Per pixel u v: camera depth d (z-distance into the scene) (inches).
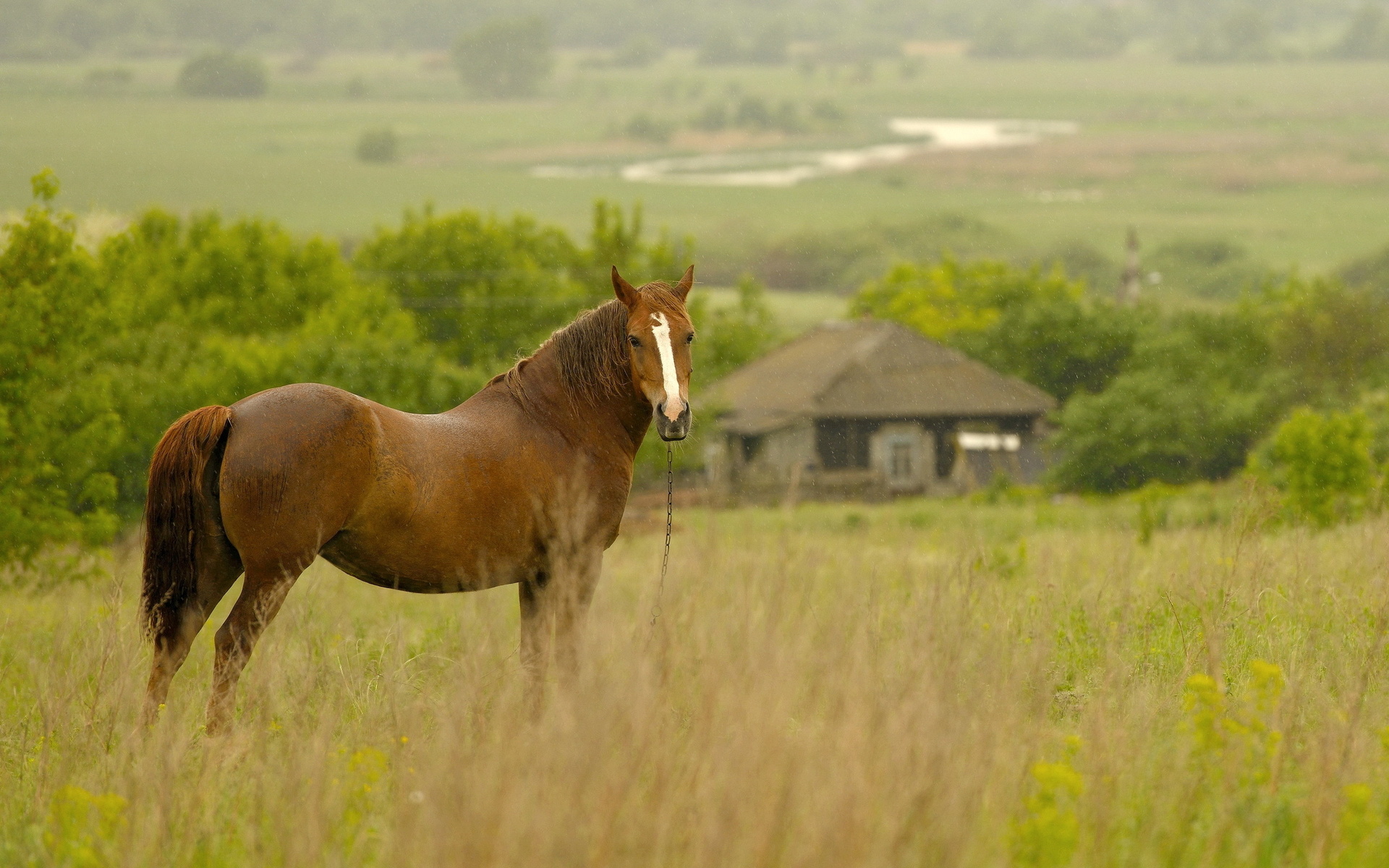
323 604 347.3
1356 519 618.8
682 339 267.6
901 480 1966.0
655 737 182.5
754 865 154.1
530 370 270.1
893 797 163.9
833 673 194.2
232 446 230.4
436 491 245.3
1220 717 209.6
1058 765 178.5
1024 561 452.4
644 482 1489.9
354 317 1478.8
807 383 1988.2
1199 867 170.4
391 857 164.7
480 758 179.6
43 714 210.5
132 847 169.3
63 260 562.3
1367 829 176.2
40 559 552.1
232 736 212.7
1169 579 357.1
